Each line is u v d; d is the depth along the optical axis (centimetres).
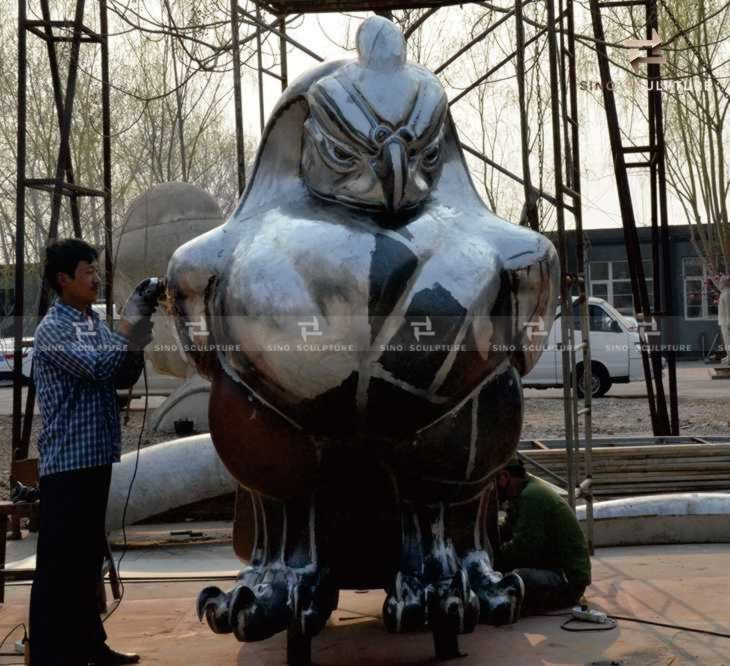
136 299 418
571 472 590
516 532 515
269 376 371
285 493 396
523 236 394
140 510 743
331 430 379
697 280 2836
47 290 716
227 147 1867
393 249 364
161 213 1023
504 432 392
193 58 1005
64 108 746
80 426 411
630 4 947
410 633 475
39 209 2047
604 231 2914
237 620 378
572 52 682
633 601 526
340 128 380
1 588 548
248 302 368
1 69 1880
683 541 681
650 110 1024
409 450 384
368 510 406
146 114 1600
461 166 416
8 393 2125
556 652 441
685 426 1348
